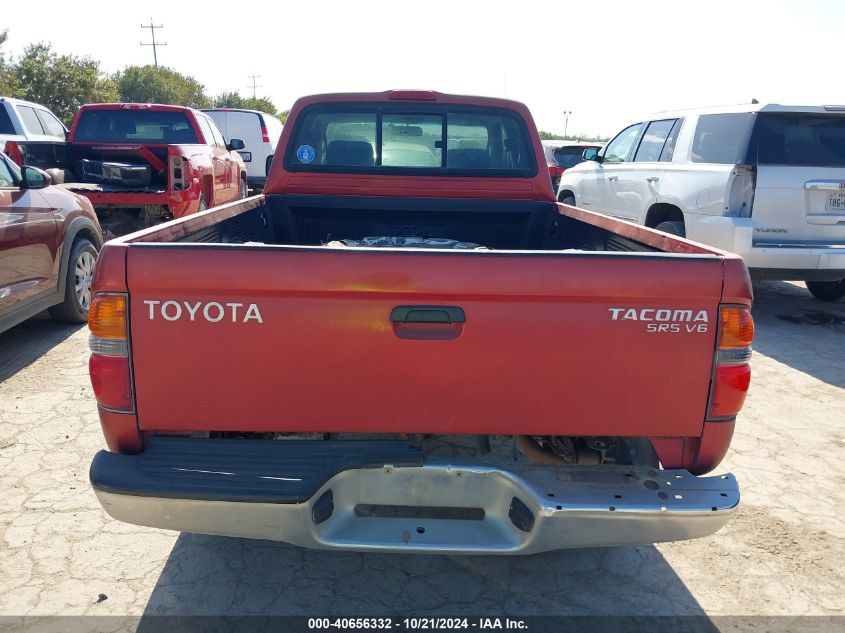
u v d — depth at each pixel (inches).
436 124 165.3
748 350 91.0
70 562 115.9
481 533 91.9
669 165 287.4
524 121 165.8
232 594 109.2
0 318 188.1
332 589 111.2
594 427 91.7
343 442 92.7
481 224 173.2
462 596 110.3
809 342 251.8
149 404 89.4
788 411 188.4
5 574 112.2
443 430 91.4
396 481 91.9
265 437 107.3
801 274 251.1
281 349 88.0
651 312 88.3
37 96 1203.2
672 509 87.0
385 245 143.1
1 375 198.5
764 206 248.4
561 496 87.7
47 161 329.1
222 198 421.4
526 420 91.2
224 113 622.2
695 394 91.1
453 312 87.7
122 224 337.4
